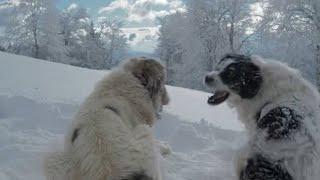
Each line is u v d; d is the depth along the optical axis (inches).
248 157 52.3
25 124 78.0
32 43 425.1
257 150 51.4
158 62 53.6
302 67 289.9
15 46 427.2
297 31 287.6
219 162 71.4
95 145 42.5
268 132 50.6
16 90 100.7
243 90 55.8
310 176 49.0
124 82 51.1
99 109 46.1
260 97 55.4
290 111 50.9
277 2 296.2
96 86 50.8
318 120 51.0
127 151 42.6
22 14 422.6
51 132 77.6
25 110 83.0
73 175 42.8
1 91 96.7
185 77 346.0
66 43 506.3
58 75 141.5
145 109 51.4
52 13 424.2
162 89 54.3
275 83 54.1
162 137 82.2
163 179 56.5
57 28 430.0
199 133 82.8
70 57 473.4
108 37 528.4
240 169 53.9
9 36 424.5
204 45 348.8
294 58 287.6
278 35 291.6
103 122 44.2
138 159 43.0
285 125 49.9
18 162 62.2
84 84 126.3
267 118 51.7
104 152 42.0
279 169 49.3
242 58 57.5
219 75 57.4
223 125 93.0
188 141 78.7
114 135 43.3
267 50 299.6
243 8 345.4
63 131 78.2
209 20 348.5
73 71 160.4
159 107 54.6
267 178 49.4
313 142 49.3
